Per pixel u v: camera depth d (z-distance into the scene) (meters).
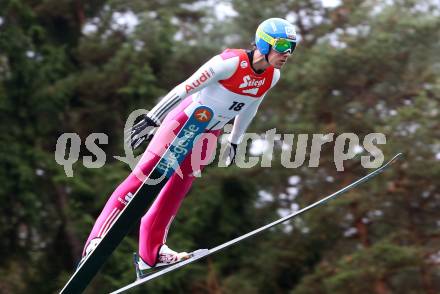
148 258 16.19
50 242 42.38
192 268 38.69
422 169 35.81
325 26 40.94
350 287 34.91
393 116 36.94
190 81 14.97
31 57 40.91
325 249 39.59
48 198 41.00
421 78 38.44
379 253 35.22
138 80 39.84
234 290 37.97
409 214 37.62
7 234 41.56
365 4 40.19
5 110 40.00
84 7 44.69
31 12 41.12
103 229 15.74
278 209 40.81
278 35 14.80
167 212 16.19
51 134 42.03
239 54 15.09
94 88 41.00
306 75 38.44
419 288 36.81
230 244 15.69
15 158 38.88
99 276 38.00
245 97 15.41
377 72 38.16
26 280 41.69
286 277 40.28
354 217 38.44
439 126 36.31
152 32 41.25
